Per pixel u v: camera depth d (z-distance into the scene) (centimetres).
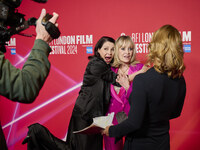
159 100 95
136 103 94
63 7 247
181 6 207
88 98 172
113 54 186
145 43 221
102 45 183
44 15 63
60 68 258
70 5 244
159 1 212
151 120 99
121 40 179
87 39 242
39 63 57
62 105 261
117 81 164
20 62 270
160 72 96
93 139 172
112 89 172
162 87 94
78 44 247
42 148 158
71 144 169
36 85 55
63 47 254
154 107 96
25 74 54
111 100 173
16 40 267
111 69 184
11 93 52
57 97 263
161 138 101
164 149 101
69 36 249
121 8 226
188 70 212
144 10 218
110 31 232
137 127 94
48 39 62
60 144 161
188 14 206
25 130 279
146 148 100
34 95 55
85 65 247
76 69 251
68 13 246
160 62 95
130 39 180
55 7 250
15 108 280
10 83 51
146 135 101
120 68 184
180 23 209
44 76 58
